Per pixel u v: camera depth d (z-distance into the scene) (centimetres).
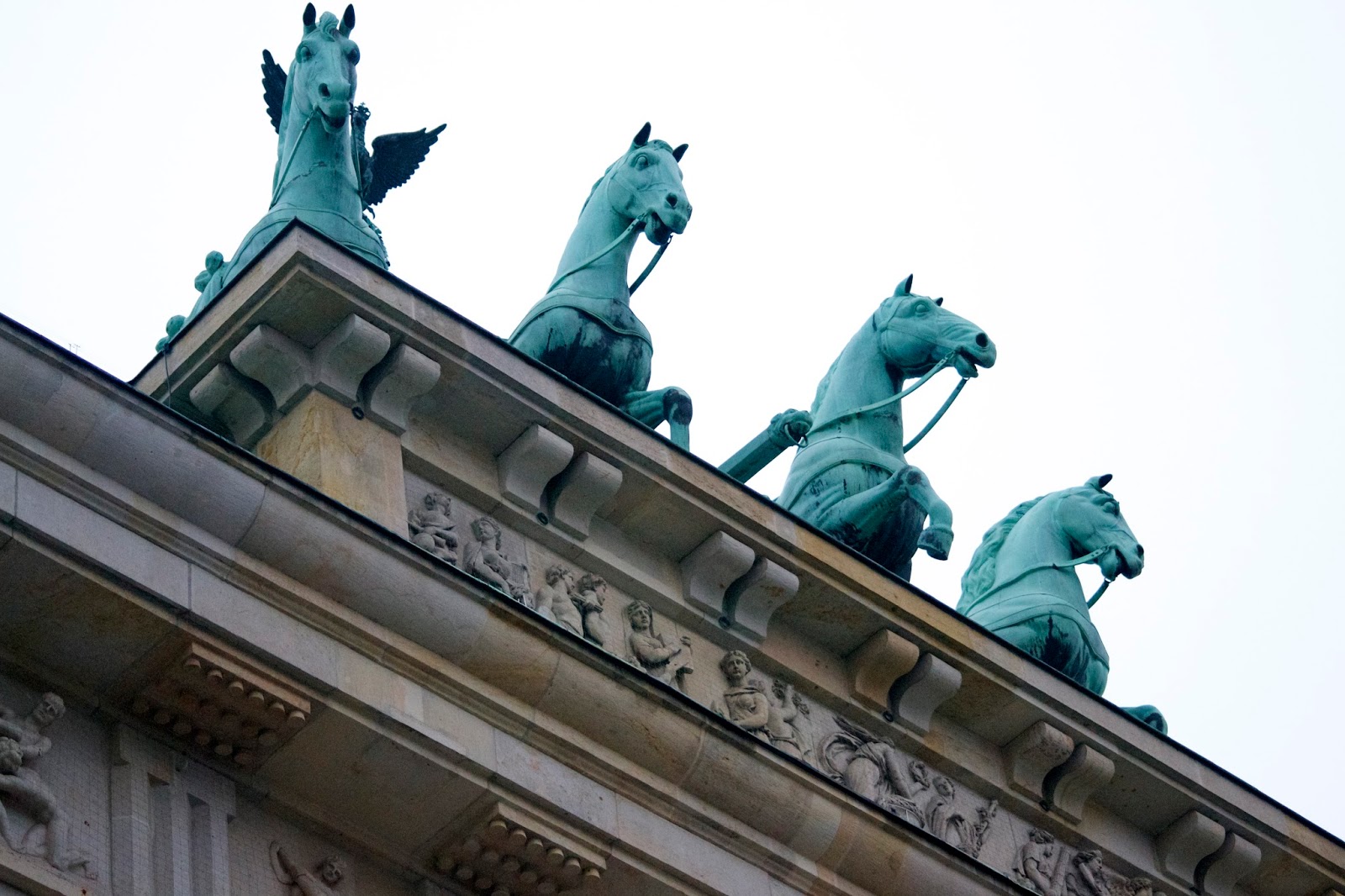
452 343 4900
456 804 4438
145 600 4181
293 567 4375
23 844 4006
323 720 4322
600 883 4575
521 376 4978
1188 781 5675
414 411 4934
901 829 4966
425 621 4472
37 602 4141
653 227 5559
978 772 5459
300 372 4822
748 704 5103
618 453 5062
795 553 5222
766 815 4819
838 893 4888
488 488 4962
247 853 4288
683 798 4719
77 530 4166
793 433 5531
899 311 6044
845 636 5328
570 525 5022
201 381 4856
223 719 4269
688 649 5119
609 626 5009
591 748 4616
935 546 5778
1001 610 5941
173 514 4288
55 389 4225
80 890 4012
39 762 4100
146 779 4203
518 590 4881
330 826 4394
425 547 4784
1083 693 5569
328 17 5469
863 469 5772
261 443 4872
